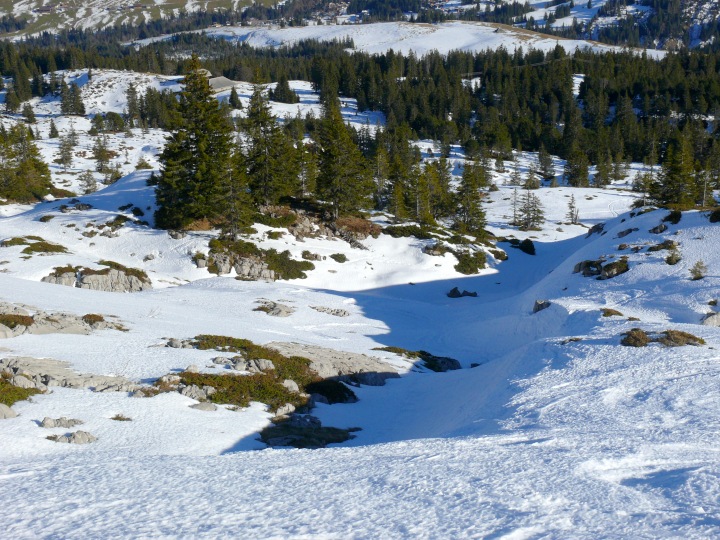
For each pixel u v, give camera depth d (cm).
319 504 1077
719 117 18162
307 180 8750
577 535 909
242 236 7119
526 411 2131
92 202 7788
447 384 3294
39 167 11131
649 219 6175
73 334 3219
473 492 1133
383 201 11331
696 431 1670
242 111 19212
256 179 7838
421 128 18725
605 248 5997
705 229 5603
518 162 16688
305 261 7038
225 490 1182
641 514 1001
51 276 5503
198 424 2228
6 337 2953
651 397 2145
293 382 2919
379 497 1116
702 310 4197
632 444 1520
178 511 1046
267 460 1495
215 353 3162
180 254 6606
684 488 1136
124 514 1034
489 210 12394
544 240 10025
